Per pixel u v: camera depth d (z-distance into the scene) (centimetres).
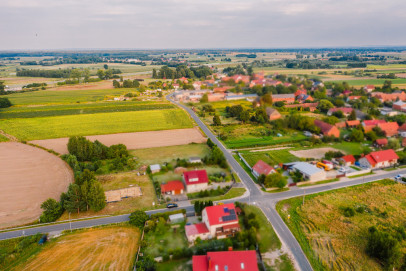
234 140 12769
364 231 6556
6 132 13700
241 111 16550
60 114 16912
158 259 5569
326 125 13350
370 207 7512
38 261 5578
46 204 6944
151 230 6469
